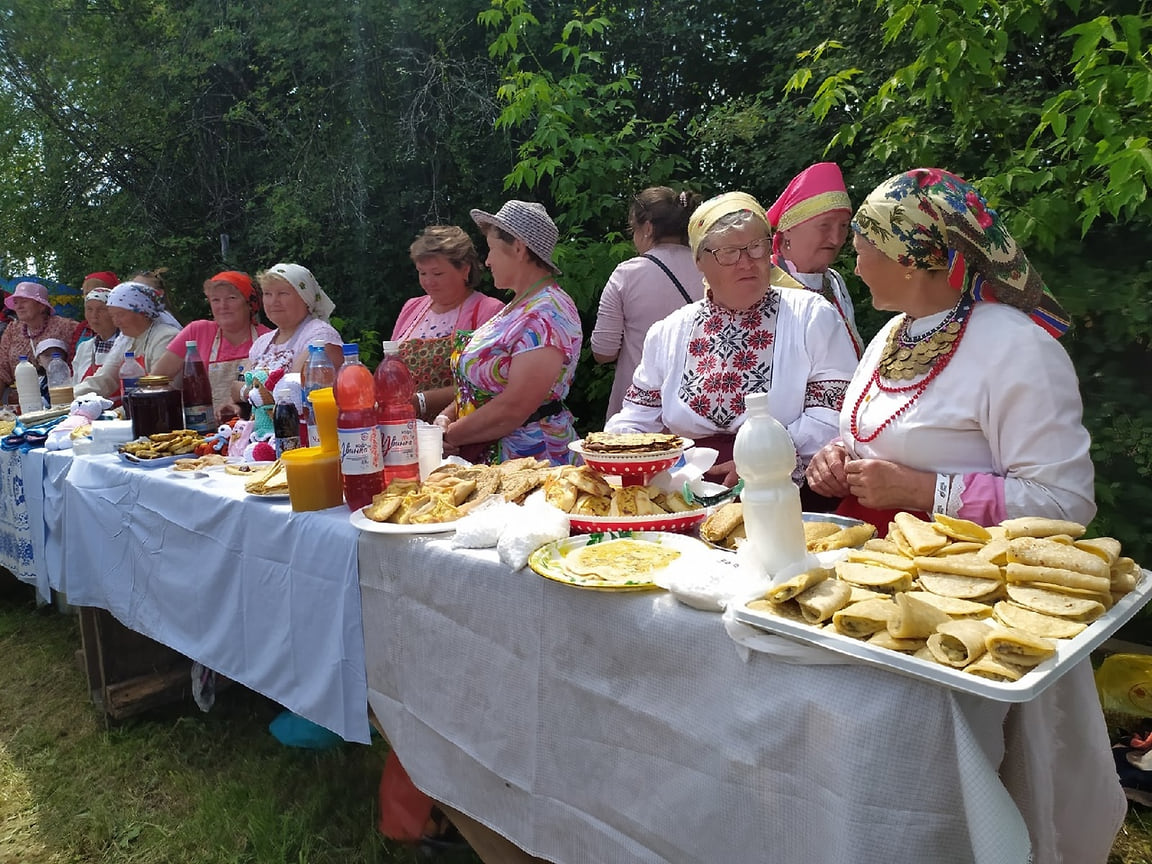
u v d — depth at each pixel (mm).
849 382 1999
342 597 1880
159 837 2410
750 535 1188
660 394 2277
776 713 1075
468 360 2705
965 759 911
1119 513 3207
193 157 8188
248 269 7898
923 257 1485
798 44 5422
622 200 5562
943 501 1438
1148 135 2752
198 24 7746
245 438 2807
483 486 1899
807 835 1062
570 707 1386
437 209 6738
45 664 3633
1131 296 3027
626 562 1400
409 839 2172
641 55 6598
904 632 957
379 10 6852
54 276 9047
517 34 5262
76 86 8289
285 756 2734
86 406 3680
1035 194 3207
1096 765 1228
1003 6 3170
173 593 2480
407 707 1757
